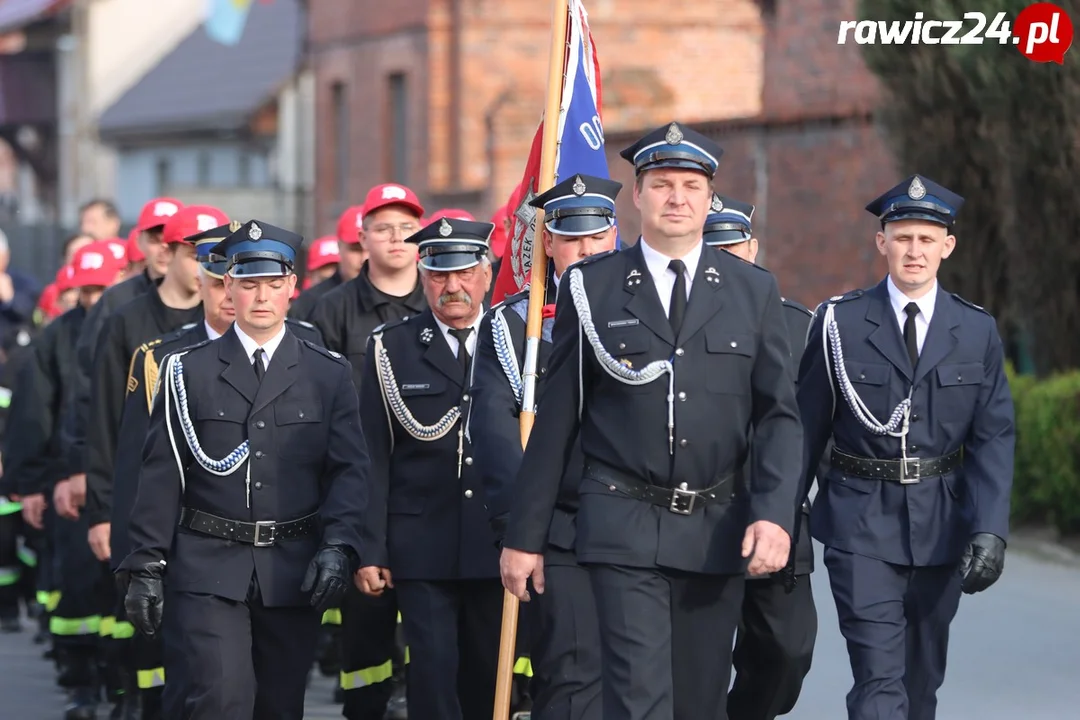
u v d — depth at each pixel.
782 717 20.16
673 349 13.21
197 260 17.31
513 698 19.53
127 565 15.24
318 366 15.76
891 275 16.22
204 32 96.81
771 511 12.97
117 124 94.81
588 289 13.45
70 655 21.75
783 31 45.38
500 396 15.98
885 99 33.06
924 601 16.12
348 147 73.12
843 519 16.05
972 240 32.19
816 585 27.83
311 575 15.09
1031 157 30.52
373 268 20.62
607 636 13.13
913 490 15.92
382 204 20.38
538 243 16.11
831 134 41.41
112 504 17.42
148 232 22.08
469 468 16.92
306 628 15.55
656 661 13.05
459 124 65.69
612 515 13.20
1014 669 21.80
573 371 13.48
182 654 15.18
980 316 16.11
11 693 23.41
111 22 98.75
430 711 16.62
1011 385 30.16
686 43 66.62
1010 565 27.77
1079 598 25.48
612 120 56.59
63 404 25.08
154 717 19.14
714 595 13.34
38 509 25.23
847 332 16.14
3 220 84.62
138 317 19.34
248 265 15.44
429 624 16.72
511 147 58.12
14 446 25.16
